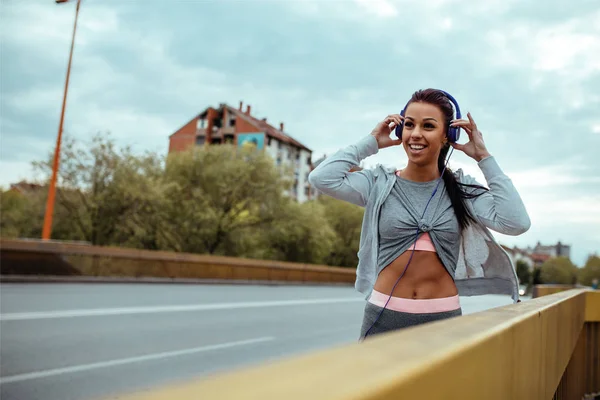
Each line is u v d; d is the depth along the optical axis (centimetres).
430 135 227
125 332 727
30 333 663
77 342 629
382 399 42
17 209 2806
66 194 2583
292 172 3572
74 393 419
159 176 2873
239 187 3231
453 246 227
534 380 160
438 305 218
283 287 2344
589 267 12850
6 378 451
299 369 43
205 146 3375
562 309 266
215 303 1213
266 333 820
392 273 223
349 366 47
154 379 480
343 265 4972
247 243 3316
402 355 57
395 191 232
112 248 1712
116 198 2528
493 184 232
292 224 3488
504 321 119
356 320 1101
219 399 32
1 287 1229
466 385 75
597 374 488
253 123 7069
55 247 1530
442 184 235
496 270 238
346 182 236
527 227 226
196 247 3109
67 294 1169
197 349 645
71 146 2483
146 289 1493
